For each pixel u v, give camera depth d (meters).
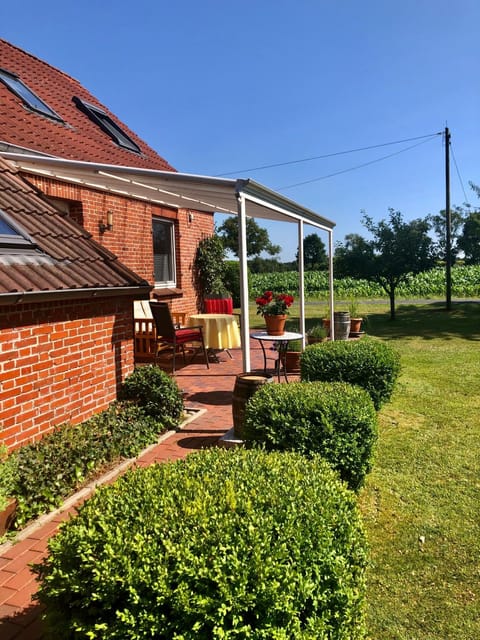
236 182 5.12
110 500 2.02
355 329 13.31
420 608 2.70
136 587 1.61
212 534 1.75
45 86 10.86
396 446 5.09
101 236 8.45
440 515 3.69
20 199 5.72
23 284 4.03
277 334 7.23
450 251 21.05
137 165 9.97
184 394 7.14
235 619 1.58
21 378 4.11
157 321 8.41
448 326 15.78
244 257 5.30
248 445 3.75
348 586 1.95
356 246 17.58
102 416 4.90
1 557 3.03
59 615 1.78
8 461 3.55
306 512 1.95
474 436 5.38
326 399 3.74
